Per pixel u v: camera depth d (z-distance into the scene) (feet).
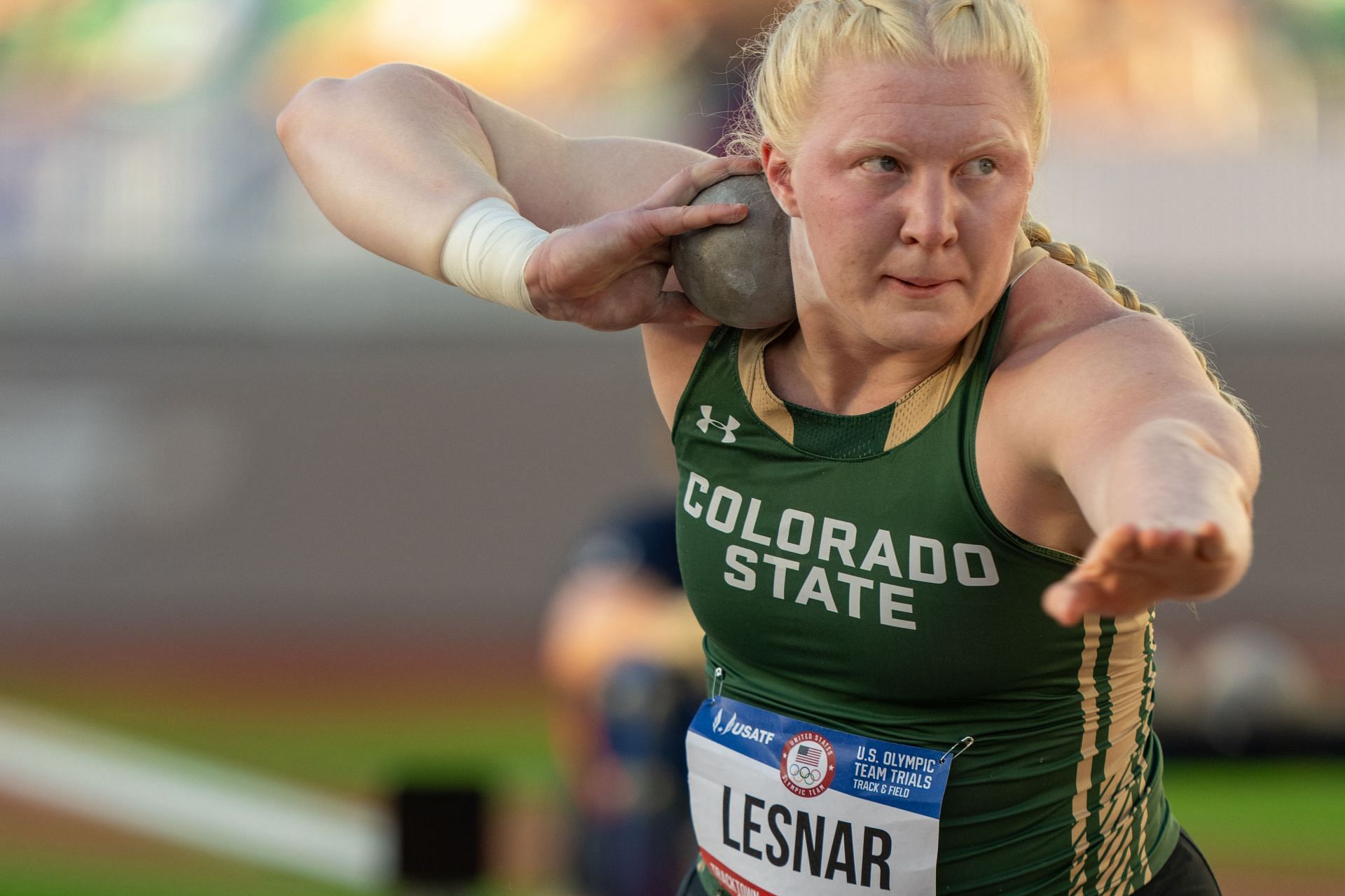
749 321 20.59
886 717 21.65
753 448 20.95
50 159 143.95
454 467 125.59
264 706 97.19
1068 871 22.26
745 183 20.51
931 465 19.45
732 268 20.21
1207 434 15.89
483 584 123.54
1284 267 142.72
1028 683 20.98
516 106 165.58
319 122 24.11
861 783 21.83
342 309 135.64
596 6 168.25
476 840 42.57
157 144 144.56
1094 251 144.66
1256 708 42.52
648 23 165.99
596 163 25.26
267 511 124.16
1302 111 157.17
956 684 20.76
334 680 103.35
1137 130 156.76
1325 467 122.01
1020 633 20.21
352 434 125.39
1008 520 19.24
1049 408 18.08
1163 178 145.48
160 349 130.93
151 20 170.91
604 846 47.42
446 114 24.04
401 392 126.41
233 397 125.59
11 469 122.11
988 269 18.11
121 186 143.84
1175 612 113.09
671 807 46.88
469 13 171.42
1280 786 77.92
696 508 21.91
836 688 21.75
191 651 110.11
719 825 23.59
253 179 144.66
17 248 140.87
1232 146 152.66
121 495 122.83
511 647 111.55
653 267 21.42
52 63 167.32
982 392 19.19
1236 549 13.66
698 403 21.62
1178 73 159.02
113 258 140.97
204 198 144.05
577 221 24.81
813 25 18.53
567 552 124.16
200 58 169.27
